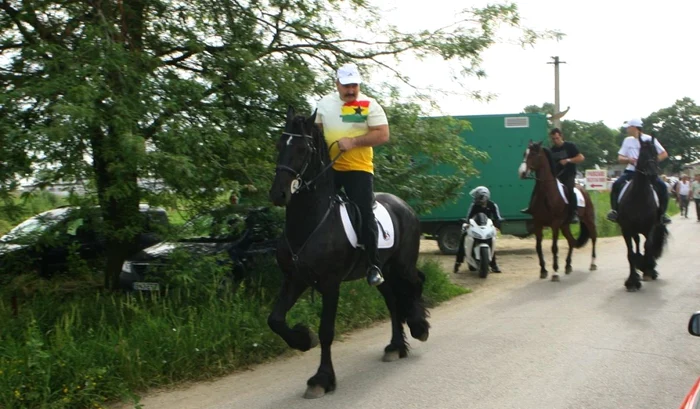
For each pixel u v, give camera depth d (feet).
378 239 21.12
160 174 24.21
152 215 27.12
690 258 48.34
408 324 23.66
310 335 20.21
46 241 25.76
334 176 20.98
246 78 27.22
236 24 30.01
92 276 33.19
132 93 23.89
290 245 19.74
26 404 17.79
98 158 24.11
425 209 34.30
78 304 25.50
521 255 54.08
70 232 24.67
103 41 23.97
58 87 22.48
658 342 24.20
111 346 20.61
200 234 27.07
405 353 23.26
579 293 34.91
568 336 25.36
